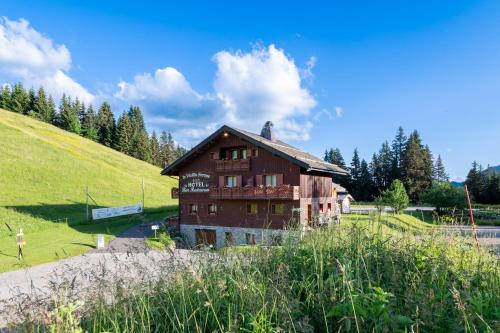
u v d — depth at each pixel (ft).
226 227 86.07
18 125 209.46
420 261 16.98
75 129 323.78
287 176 78.64
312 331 11.68
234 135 85.87
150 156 341.41
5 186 119.55
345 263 14.75
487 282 15.29
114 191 155.94
